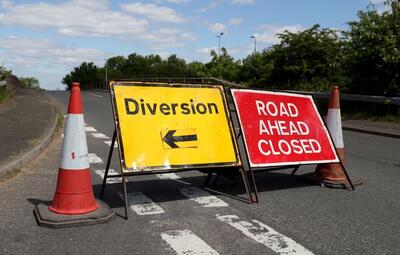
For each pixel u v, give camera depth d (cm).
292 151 694
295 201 635
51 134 1118
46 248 446
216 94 652
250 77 3138
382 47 1778
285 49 2436
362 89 1928
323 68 2358
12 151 858
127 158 559
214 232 501
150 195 648
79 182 527
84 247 451
